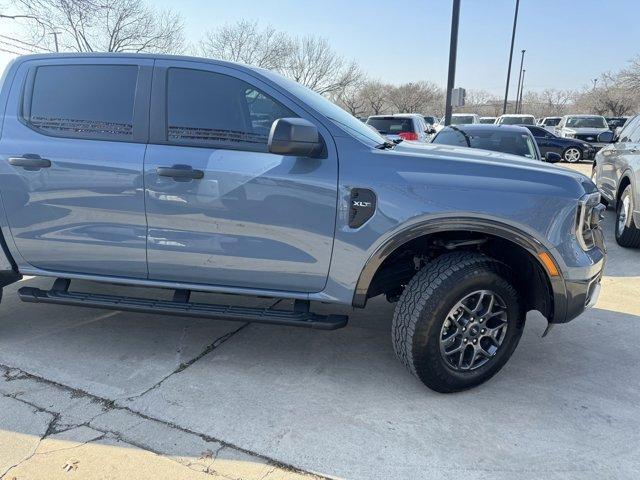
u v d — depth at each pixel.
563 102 79.38
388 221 2.93
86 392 3.09
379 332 4.04
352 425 2.81
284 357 3.59
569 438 2.74
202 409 2.94
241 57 36.22
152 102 3.18
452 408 3.00
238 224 3.07
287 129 2.76
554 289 2.99
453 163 2.97
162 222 3.14
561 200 2.92
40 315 4.23
